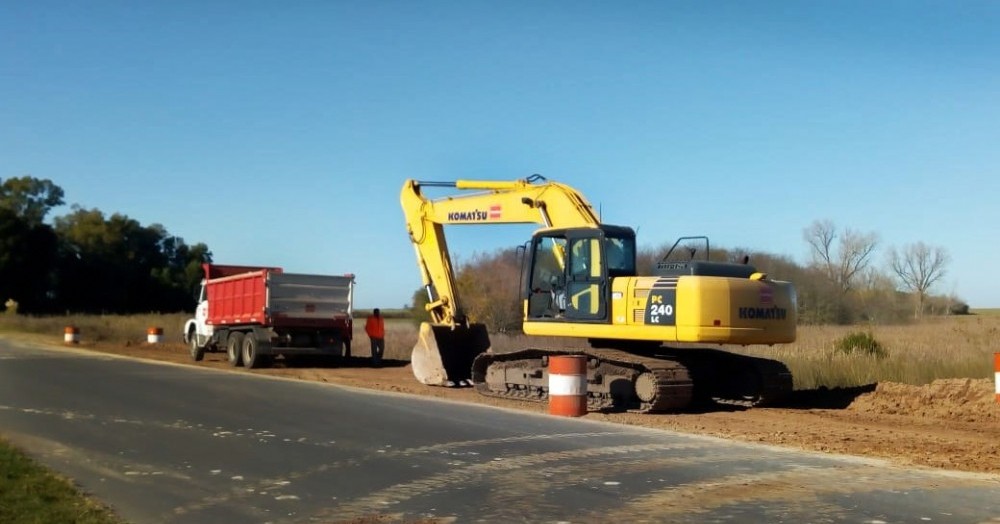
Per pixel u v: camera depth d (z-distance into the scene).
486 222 18.94
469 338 20.14
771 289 15.77
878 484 8.95
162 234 80.31
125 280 75.62
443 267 20.14
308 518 7.77
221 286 27.34
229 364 26.66
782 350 23.61
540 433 12.04
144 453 10.62
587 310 16.42
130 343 37.53
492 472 9.49
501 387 17.95
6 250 67.62
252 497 8.51
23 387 17.66
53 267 72.06
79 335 38.22
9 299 68.38
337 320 25.69
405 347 31.88
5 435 11.70
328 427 12.49
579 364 14.58
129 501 8.36
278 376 21.84
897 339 28.03
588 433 12.10
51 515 7.61
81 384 18.34
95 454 10.55
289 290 25.12
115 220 76.50
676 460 10.16
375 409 14.43
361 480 9.17
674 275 15.66
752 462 10.08
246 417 13.46
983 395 15.80
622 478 9.18
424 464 9.92
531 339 25.42
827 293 46.19
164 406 14.75
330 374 23.27
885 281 49.41
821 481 9.05
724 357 16.88
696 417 15.12
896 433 13.29
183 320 48.91
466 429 12.35
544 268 17.44
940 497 8.38
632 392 15.84
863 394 16.84
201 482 9.12
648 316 15.59
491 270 33.75
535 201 17.81
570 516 7.73
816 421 14.74
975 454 11.30
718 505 8.04
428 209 20.31
